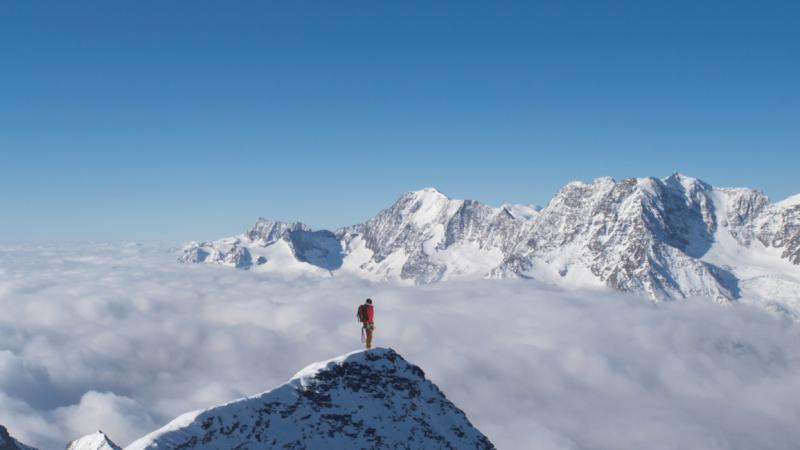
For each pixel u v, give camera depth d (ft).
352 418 151.64
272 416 142.51
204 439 129.59
